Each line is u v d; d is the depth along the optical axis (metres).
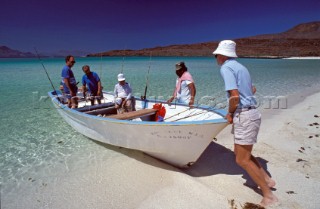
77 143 5.40
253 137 2.97
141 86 13.20
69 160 4.59
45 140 5.59
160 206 3.15
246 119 2.90
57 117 7.38
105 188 3.62
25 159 4.68
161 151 4.01
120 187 3.63
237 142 3.04
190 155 3.80
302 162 4.23
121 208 3.16
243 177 3.85
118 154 4.75
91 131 5.09
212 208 3.09
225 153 4.71
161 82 14.64
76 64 36.56
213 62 39.75
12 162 4.56
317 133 5.58
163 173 3.95
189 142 3.62
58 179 3.94
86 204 3.27
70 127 6.47
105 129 4.58
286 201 3.20
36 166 4.40
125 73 20.69
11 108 8.47
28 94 11.20
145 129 3.83
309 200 3.22
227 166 4.20
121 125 4.12
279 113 7.38
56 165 4.41
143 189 3.54
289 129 5.88
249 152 3.07
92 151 4.96
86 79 6.95
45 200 3.40
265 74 18.62
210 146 5.05
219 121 3.28
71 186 3.72
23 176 4.07
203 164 4.29
